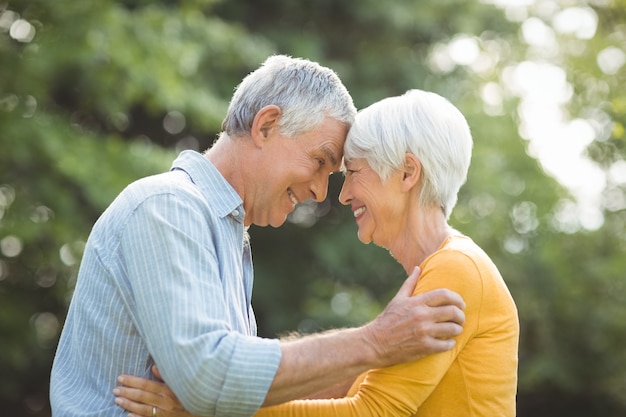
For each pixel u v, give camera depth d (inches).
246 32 404.8
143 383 100.3
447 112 110.9
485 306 105.3
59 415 103.7
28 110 343.9
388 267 439.8
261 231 439.8
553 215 486.3
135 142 366.9
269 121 111.3
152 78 342.3
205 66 386.9
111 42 337.1
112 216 103.2
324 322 416.5
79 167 322.7
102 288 102.0
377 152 110.3
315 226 450.0
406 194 111.3
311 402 104.8
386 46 452.4
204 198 105.8
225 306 98.8
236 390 93.9
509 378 107.0
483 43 482.9
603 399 501.7
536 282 481.1
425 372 102.0
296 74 112.7
